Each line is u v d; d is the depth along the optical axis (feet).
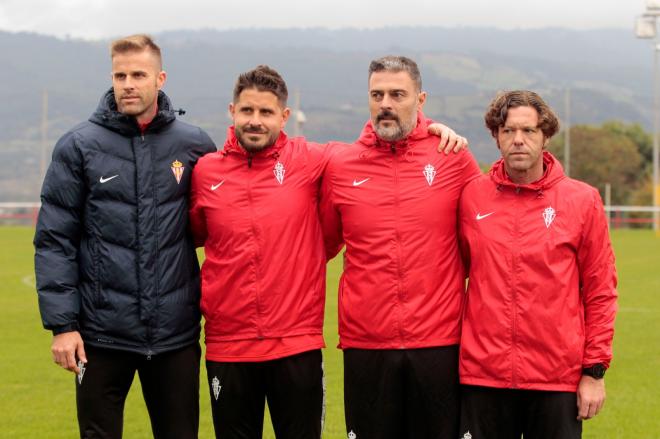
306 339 23.27
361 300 22.94
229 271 23.16
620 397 38.75
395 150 23.09
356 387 23.11
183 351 23.32
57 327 22.47
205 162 23.57
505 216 22.11
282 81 23.22
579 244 21.90
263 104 22.86
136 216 22.94
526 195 22.08
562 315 21.67
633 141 255.09
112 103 23.32
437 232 22.90
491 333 21.90
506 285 21.88
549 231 21.79
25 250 113.91
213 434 32.68
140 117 23.22
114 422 23.27
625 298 71.46
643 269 94.27
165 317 22.97
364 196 23.11
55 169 22.94
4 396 38.93
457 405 22.80
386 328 22.70
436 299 22.74
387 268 22.74
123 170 22.95
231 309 23.18
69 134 23.11
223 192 23.34
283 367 23.16
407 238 22.77
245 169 23.39
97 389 23.00
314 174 23.71
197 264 24.03
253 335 23.11
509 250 21.90
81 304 22.98
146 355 22.90
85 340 22.95
